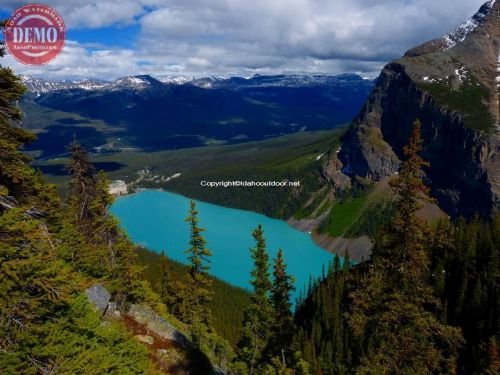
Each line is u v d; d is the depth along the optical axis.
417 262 20.73
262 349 48.12
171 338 36.62
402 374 20.72
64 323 14.79
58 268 14.23
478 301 81.00
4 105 16.25
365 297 21.80
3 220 13.16
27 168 17.39
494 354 49.44
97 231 46.16
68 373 13.30
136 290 43.41
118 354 18.70
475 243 95.62
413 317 20.53
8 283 12.79
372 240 22.34
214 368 36.66
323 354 80.06
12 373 12.65
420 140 20.39
